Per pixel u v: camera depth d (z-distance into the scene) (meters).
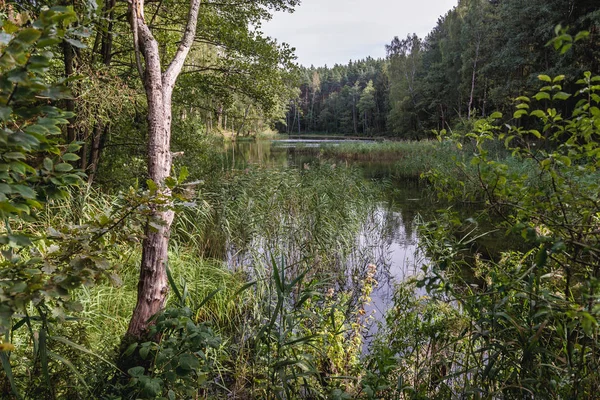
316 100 91.38
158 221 1.53
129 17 2.68
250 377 2.98
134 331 2.38
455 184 1.93
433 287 2.03
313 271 5.59
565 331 1.67
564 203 1.60
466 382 2.22
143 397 1.88
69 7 0.91
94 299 3.45
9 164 0.92
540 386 1.77
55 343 1.83
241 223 6.65
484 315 1.96
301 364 2.08
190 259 5.18
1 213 0.89
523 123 22.20
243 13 7.85
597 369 1.59
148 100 2.66
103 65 5.14
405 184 13.90
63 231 1.40
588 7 17.81
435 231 2.06
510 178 1.70
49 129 0.97
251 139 50.12
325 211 7.43
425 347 2.77
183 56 2.94
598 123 1.39
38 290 1.13
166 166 2.69
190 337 1.73
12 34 0.91
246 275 5.16
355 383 2.73
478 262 2.79
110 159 6.99
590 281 1.30
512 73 22.91
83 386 1.87
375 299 4.89
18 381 1.75
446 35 42.28
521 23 20.83
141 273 2.46
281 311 2.31
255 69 7.96
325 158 22.89
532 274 1.66
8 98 0.89
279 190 8.82
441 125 41.91
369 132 67.81
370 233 7.87
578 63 18.95
